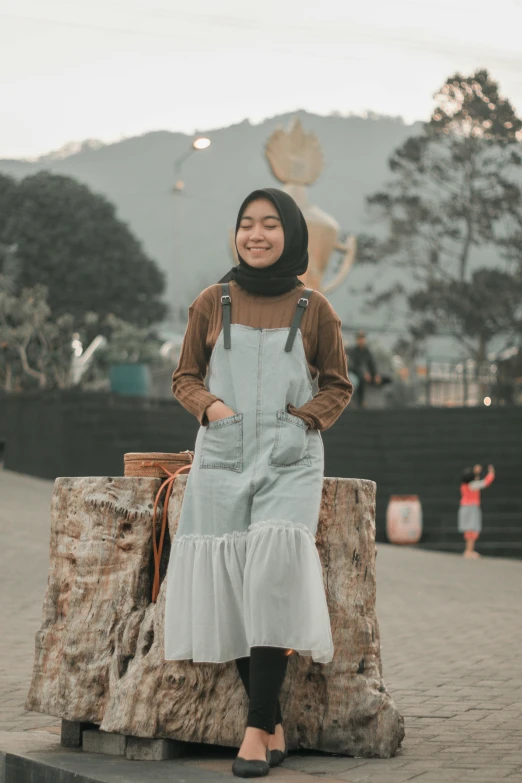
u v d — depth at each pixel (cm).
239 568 362
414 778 348
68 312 4506
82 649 397
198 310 388
